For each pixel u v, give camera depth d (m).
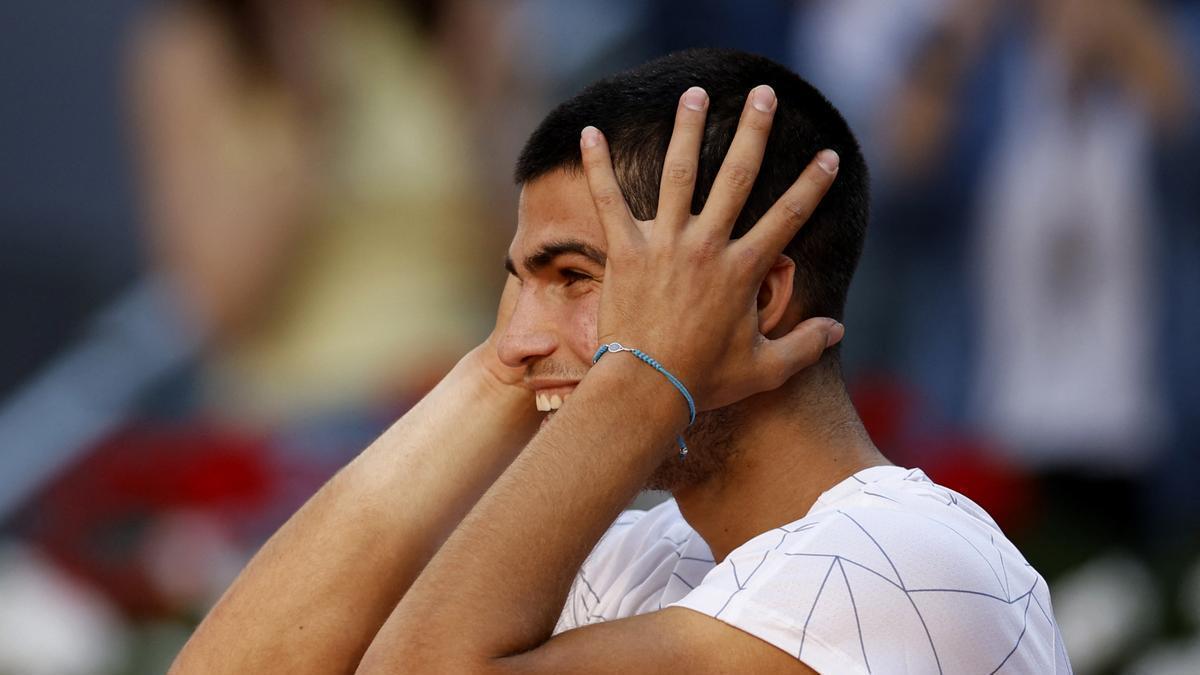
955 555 8.06
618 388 8.08
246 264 15.66
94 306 21.83
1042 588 8.59
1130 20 18.42
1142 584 17.75
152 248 17.45
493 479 9.62
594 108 8.56
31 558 16.67
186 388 18.17
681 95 8.52
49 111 22.02
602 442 8.00
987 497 16.69
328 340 15.73
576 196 8.45
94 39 22.06
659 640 7.79
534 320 8.59
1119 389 18.31
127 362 18.31
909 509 8.27
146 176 16.31
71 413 18.22
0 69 22.11
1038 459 18.50
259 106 15.62
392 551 9.44
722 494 8.72
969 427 18.70
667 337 8.12
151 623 15.74
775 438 8.65
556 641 7.77
